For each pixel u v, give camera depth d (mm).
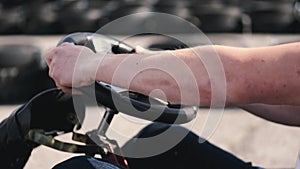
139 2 7973
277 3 8500
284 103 1195
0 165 1389
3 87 5172
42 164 2781
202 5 8117
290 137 3660
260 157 3361
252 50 1193
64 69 1211
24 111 1334
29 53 5367
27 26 8055
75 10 8109
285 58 1166
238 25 7965
